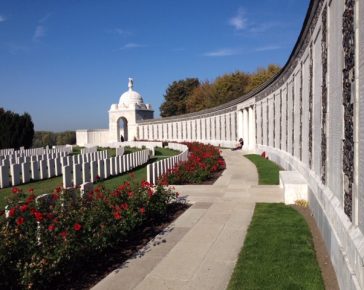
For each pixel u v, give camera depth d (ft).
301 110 44.32
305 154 40.34
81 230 22.49
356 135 16.37
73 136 266.16
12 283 18.01
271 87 80.48
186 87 294.05
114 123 233.35
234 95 230.27
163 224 31.60
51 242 20.58
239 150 116.26
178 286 19.61
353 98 16.81
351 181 17.31
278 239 25.71
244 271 20.62
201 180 53.62
